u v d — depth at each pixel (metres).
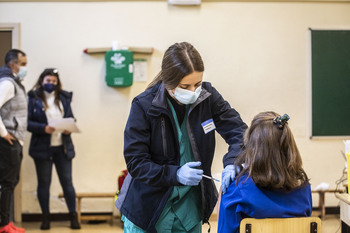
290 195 1.72
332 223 4.35
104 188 4.60
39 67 4.51
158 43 4.52
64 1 4.48
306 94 4.60
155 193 1.81
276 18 4.54
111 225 4.45
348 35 4.56
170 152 1.83
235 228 1.74
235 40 4.54
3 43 4.51
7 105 3.70
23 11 4.48
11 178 3.78
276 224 1.69
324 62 4.57
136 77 4.54
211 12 4.51
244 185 1.70
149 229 1.81
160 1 4.49
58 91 4.20
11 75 3.71
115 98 4.55
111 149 4.58
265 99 4.57
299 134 4.62
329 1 4.53
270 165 1.66
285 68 4.57
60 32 4.50
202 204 1.88
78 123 4.56
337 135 4.62
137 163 1.74
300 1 4.53
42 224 4.29
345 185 4.05
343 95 4.61
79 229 4.31
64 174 4.23
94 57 4.52
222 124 1.97
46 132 4.05
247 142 1.75
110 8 4.50
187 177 1.67
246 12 4.52
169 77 1.70
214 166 4.49
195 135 1.85
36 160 4.18
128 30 4.51
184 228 1.89
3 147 3.67
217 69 4.55
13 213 4.57
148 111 1.77
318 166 4.64
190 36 4.52
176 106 1.85
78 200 4.43
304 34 4.56
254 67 4.55
